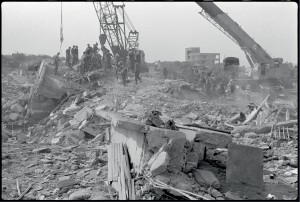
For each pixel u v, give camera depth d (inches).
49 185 297.3
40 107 818.2
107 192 267.7
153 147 265.0
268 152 407.2
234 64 1214.9
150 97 871.7
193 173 276.5
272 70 1179.9
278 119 650.8
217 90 1052.5
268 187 281.4
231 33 1096.8
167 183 242.5
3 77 1049.5
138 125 269.4
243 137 528.7
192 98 960.3
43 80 866.1
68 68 1069.1
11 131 708.0
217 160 304.2
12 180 309.7
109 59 1088.2
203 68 1312.7
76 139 535.2
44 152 430.3
